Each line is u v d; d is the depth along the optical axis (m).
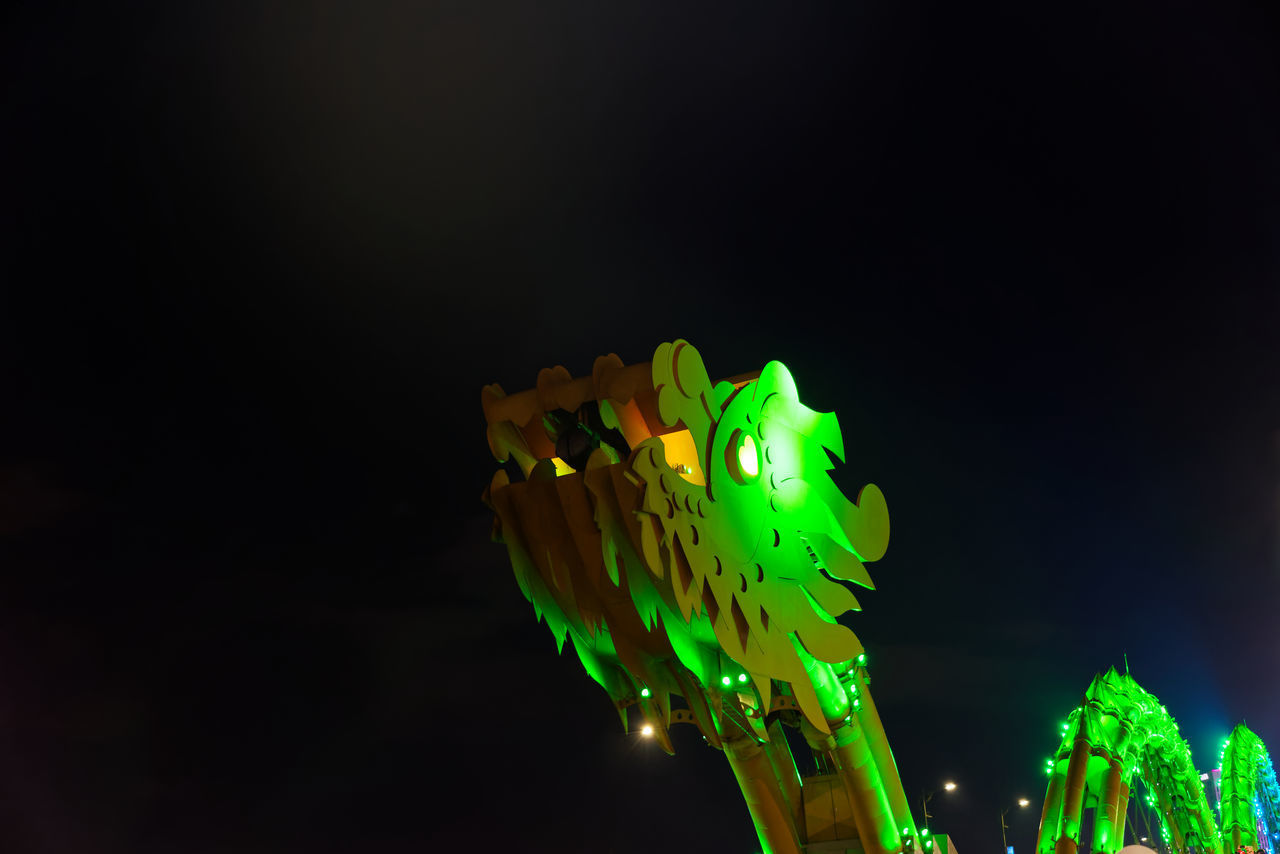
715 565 21.44
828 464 26.22
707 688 22.52
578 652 24.22
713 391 22.92
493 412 23.55
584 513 21.56
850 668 25.50
